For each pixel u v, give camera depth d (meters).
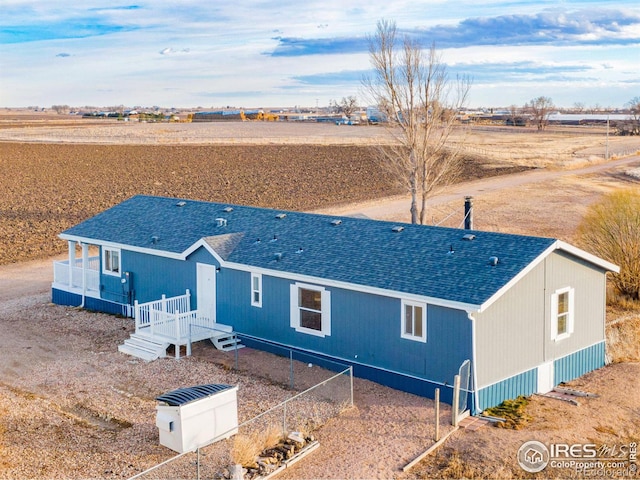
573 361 23.70
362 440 17.92
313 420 19.25
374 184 73.25
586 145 118.06
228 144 119.69
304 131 155.38
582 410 20.42
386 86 40.59
